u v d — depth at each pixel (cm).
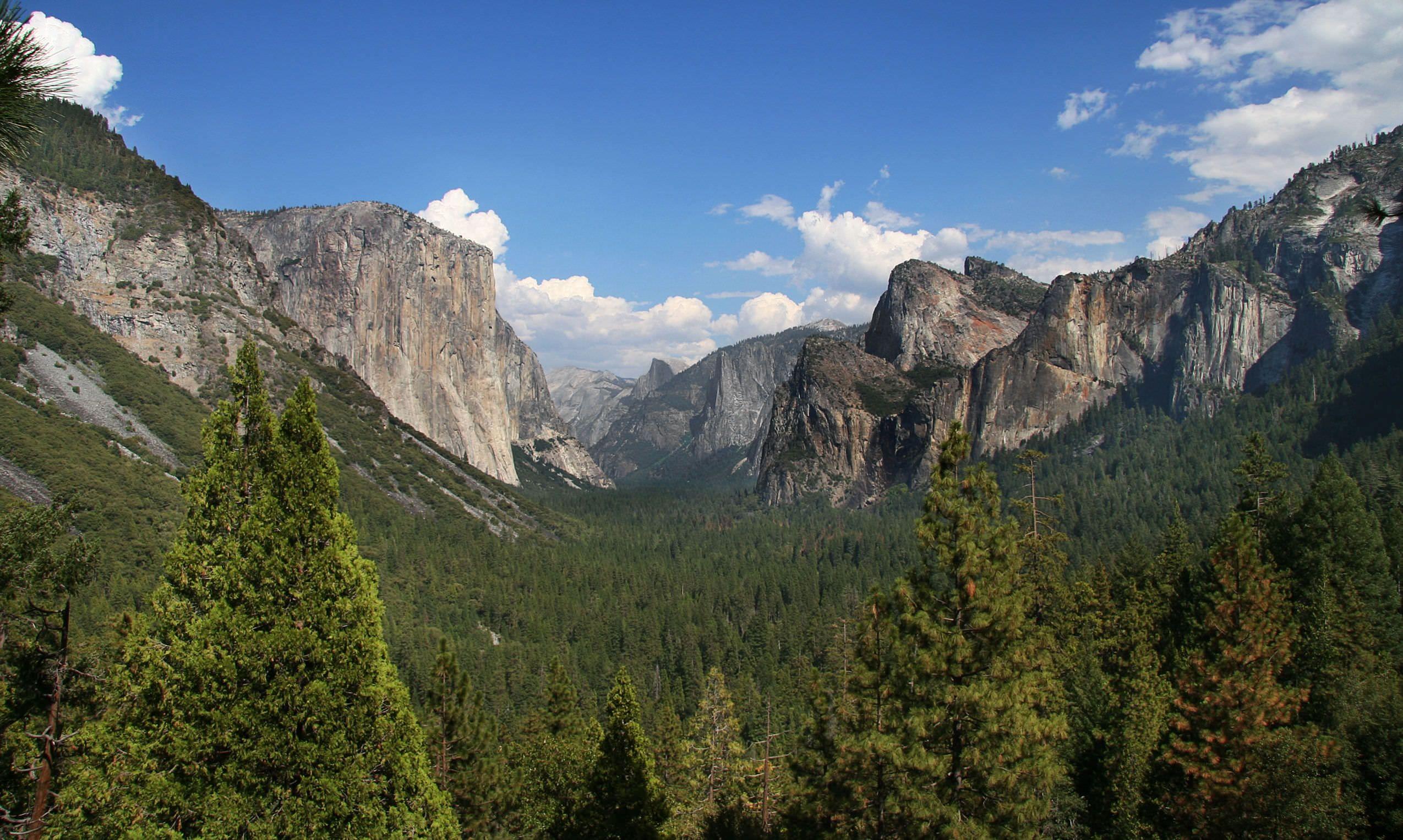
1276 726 3162
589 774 3928
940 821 2570
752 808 4831
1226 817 2920
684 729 7194
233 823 2041
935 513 2809
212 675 2086
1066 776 3384
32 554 2428
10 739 2350
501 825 4588
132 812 2028
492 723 4269
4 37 1212
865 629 2864
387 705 2348
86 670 2622
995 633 2681
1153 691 3466
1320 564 4472
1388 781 2983
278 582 2195
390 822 2278
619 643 12025
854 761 2741
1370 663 3981
